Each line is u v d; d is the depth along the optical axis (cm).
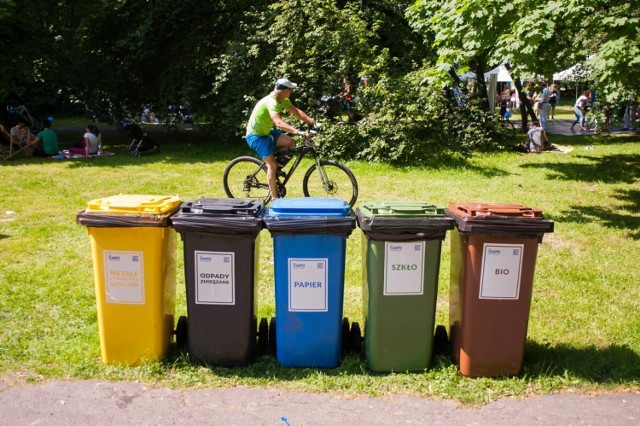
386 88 1285
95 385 375
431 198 950
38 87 1989
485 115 1584
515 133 1764
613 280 580
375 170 1197
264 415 346
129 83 1730
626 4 777
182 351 414
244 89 1466
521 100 1916
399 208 382
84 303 504
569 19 764
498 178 1151
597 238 734
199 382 379
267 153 809
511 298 375
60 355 408
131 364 395
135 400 359
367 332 394
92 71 1642
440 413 349
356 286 555
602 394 370
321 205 389
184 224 370
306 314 389
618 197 986
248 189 878
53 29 1658
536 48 747
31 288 535
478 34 805
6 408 349
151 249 378
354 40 1348
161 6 1534
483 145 1554
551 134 2066
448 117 1468
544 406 357
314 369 395
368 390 372
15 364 396
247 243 375
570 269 612
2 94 1535
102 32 1659
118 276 381
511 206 388
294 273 383
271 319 430
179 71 1611
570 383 379
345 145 1283
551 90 2581
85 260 625
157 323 390
